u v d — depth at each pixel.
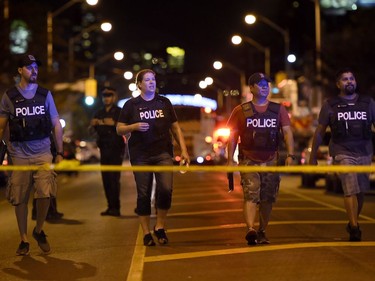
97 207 28.42
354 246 15.96
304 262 14.08
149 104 16.77
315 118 65.88
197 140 66.19
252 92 16.58
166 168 13.79
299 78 89.69
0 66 66.25
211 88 91.44
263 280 12.56
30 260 15.48
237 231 19.17
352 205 16.67
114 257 15.67
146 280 12.88
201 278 12.91
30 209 28.17
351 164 16.69
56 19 82.25
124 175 59.38
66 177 60.59
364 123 16.75
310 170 13.51
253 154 16.38
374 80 75.50
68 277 13.60
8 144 15.61
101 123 24.19
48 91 15.61
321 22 111.62
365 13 76.19
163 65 140.88
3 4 66.75
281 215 23.20
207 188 39.59
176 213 24.78
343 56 76.81
